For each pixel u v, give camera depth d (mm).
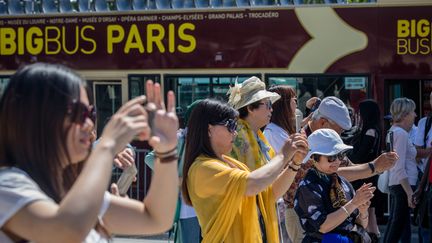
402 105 9047
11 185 2217
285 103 6418
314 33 12016
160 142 2488
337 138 5148
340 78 11984
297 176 5438
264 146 5453
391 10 11836
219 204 4234
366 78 11922
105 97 12680
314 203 5035
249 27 12172
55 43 12773
